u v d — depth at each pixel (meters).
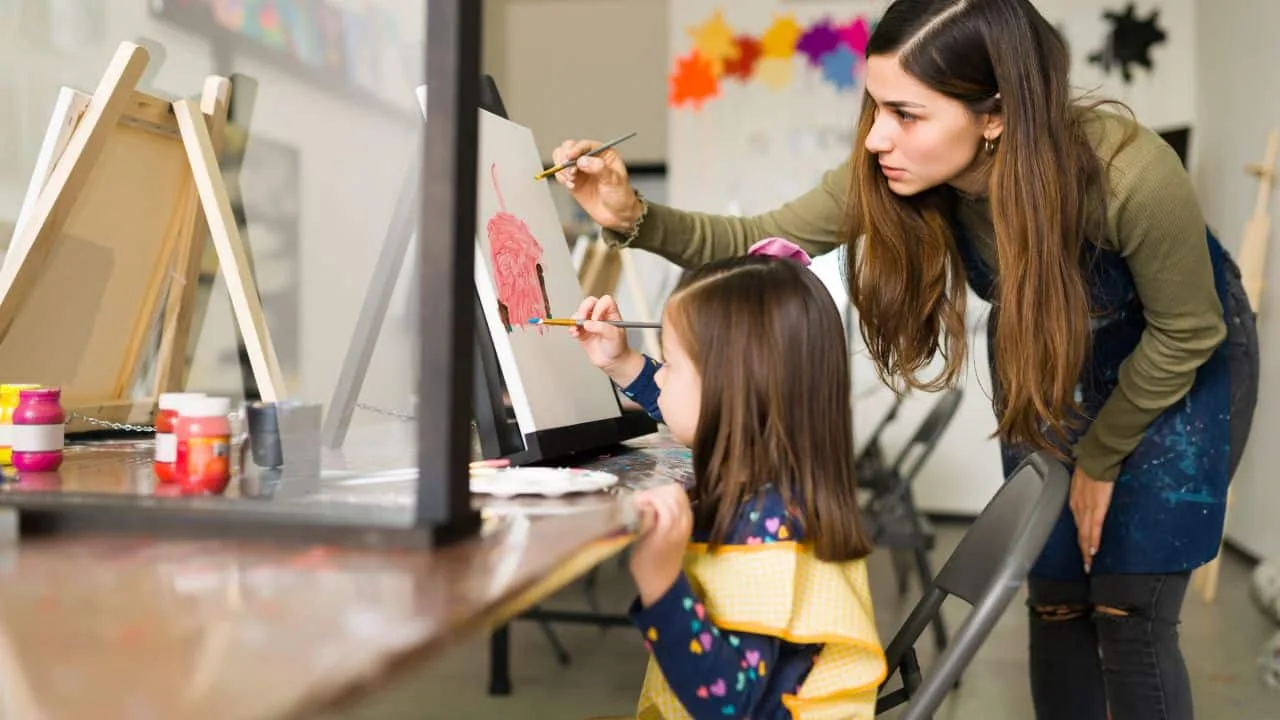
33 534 0.75
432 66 0.72
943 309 1.42
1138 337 1.41
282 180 2.12
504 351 1.17
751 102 5.26
